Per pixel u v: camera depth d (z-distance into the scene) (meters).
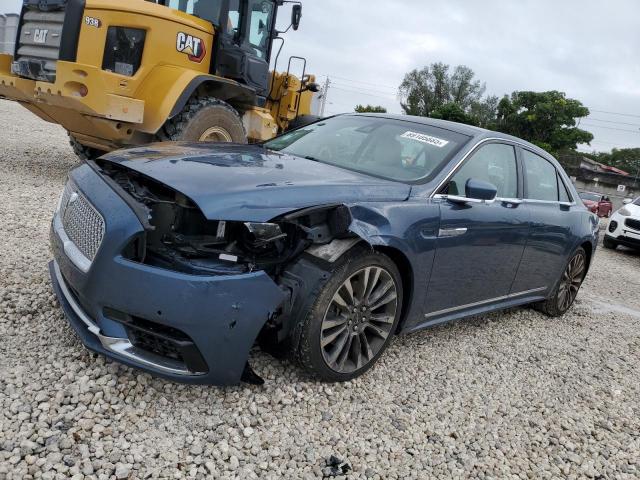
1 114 15.82
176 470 2.42
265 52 8.64
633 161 80.75
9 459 2.28
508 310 5.79
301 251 3.03
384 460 2.80
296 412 3.01
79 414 2.62
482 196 3.68
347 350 3.29
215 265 2.77
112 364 3.03
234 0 7.82
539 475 2.98
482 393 3.73
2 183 6.86
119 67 6.76
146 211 2.73
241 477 2.46
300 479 2.54
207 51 7.62
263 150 4.04
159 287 2.59
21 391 2.70
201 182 2.87
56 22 6.79
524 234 4.52
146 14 6.74
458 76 59.78
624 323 6.25
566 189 5.57
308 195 3.03
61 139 12.68
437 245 3.61
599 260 11.63
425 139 4.17
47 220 5.55
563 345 5.03
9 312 3.42
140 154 3.34
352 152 4.12
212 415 2.83
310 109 11.20
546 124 47.44
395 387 3.53
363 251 3.20
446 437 3.13
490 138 4.41
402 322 3.67
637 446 3.47
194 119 7.28
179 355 2.72
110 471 2.33
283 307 2.97
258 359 3.38
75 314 2.96
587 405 3.91
